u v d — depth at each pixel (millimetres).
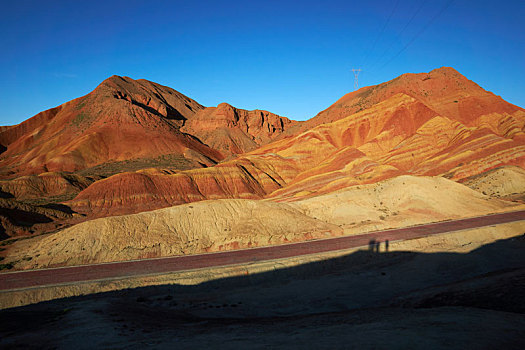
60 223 84188
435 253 44156
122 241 48375
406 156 114812
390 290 33844
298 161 141000
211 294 35156
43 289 34625
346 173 112500
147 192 108562
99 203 103500
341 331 14805
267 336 15008
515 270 28797
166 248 48875
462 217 62062
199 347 13141
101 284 35844
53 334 16453
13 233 70938
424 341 11891
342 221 63406
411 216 63062
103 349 13820
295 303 31797
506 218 57406
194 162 182500
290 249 47406
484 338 12016
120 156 190875
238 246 50594
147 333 17078
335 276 39312
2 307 32500
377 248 46156
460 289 24734
